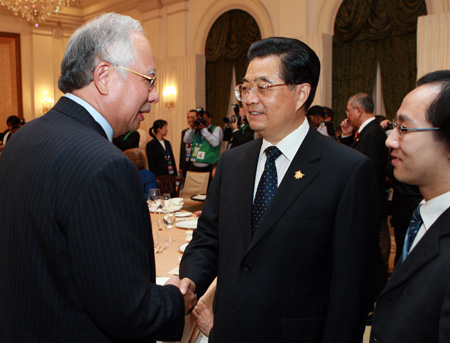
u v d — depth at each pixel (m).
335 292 1.19
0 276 0.98
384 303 1.07
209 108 7.94
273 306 1.21
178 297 1.03
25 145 0.98
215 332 1.31
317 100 5.88
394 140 1.06
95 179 0.86
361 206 1.20
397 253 3.53
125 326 0.88
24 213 0.91
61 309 0.90
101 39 1.00
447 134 0.98
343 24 5.76
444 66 4.71
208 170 6.07
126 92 1.03
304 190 1.23
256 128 1.28
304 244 1.21
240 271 1.25
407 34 5.27
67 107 1.02
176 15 8.15
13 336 0.93
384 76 5.55
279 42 1.25
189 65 7.84
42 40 10.04
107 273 0.85
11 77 9.82
